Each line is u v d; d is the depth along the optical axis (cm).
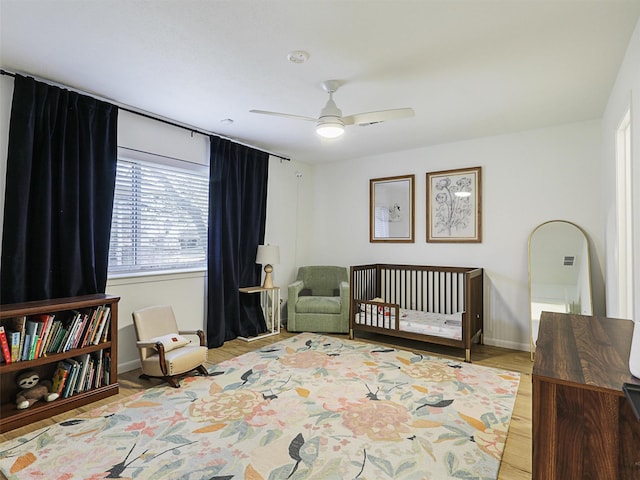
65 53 236
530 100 309
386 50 227
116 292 327
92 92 300
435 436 220
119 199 337
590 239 363
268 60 242
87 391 267
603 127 341
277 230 515
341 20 196
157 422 237
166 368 287
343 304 457
